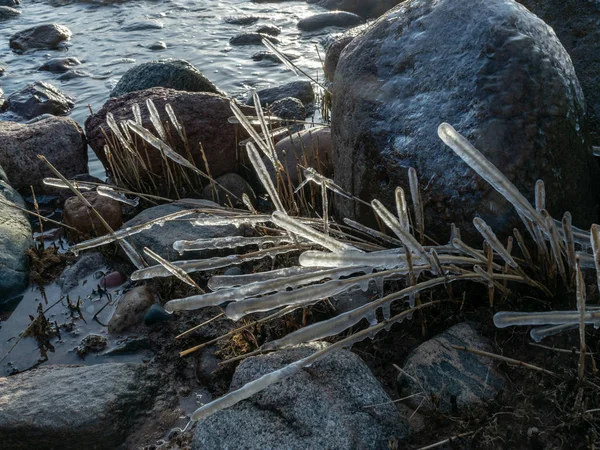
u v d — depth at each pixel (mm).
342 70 3869
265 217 3371
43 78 8461
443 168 3154
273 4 11211
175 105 5191
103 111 5496
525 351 2854
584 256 2773
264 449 2475
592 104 3938
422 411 2701
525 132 3021
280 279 2670
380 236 3285
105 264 4309
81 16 11320
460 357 2820
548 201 3029
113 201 4699
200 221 3305
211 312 3674
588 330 2857
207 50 8961
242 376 2797
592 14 4016
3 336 3766
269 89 7000
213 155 5160
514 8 3242
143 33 9992
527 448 2463
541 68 3096
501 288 2949
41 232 4477
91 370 3178
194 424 2975
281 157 4801
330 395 2611
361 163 3582
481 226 2709
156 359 3412
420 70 3436
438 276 2924
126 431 2939
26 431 2854
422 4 3650
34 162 5363
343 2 10500
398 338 3111
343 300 3373
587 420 2434
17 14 11703
